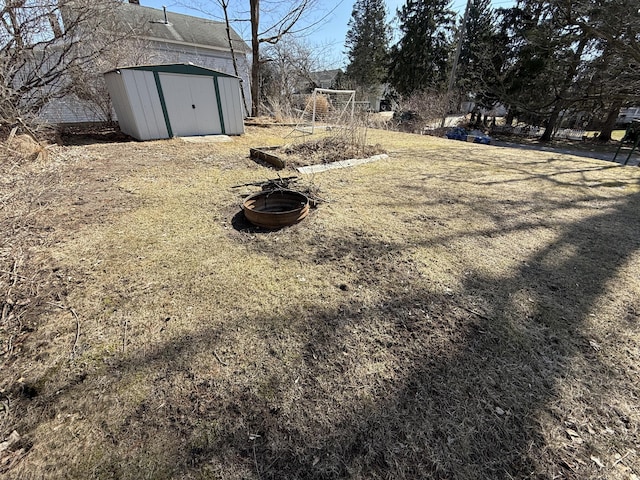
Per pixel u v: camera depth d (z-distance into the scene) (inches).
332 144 227.9
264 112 538.9
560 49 498.6
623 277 78.8
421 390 47.7
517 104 599.5
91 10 217.6
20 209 105.7
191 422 42.4
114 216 110.7
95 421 42.4
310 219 111.4
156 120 254.8
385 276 78.1
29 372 49.8
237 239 96.0
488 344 57.0
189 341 56.5
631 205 131.0
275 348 55.2
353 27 1014.4
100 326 59.7
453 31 788.6
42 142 201.5
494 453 39.3
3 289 68.6
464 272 80.4
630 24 343.3
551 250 92.2
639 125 425.1
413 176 169.8
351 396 46.5
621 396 47.3
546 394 47.4
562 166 205.2
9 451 38.7
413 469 37.4
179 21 552.4
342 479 36.3
